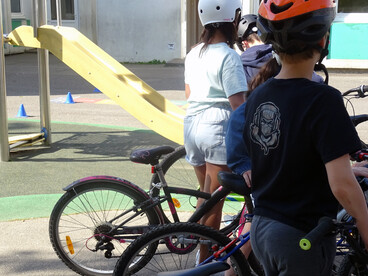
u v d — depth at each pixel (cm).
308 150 203
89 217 420
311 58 211
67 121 923
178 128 616
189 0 1723
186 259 392
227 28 349
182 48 1788
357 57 1448
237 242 301
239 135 256
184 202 508
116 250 400
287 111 207
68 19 1928
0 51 654
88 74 643
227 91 342
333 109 198
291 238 210
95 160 682
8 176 611
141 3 1786
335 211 214
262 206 219
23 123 909
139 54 1820
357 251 267
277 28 207
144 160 354
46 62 732
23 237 445
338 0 1445
